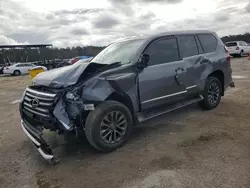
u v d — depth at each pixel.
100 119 3.00
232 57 22.30
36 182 2.56
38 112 2.98
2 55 33.16
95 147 3.07
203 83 4.46
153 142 3.37
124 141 3.33
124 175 2.55
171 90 3.88
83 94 2.87
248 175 2.36
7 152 3.41
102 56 4.25
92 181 2.48
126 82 3.23
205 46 4.62
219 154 2.84
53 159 2.77
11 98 8.45
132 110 3.44
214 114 4.46
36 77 3.58
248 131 3.50
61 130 2.93
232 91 6.41
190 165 2.63
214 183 2.27
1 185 2.54
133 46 3.83
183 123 4.09
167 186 2.28
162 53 3.84
